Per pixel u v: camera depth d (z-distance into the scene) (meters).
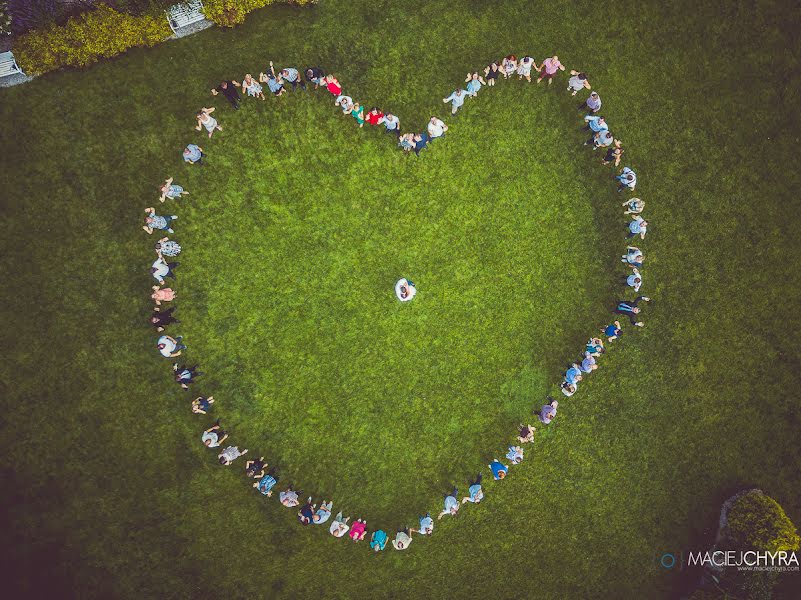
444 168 13.11
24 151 12.13
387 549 13.40
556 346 13.62
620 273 13.71
